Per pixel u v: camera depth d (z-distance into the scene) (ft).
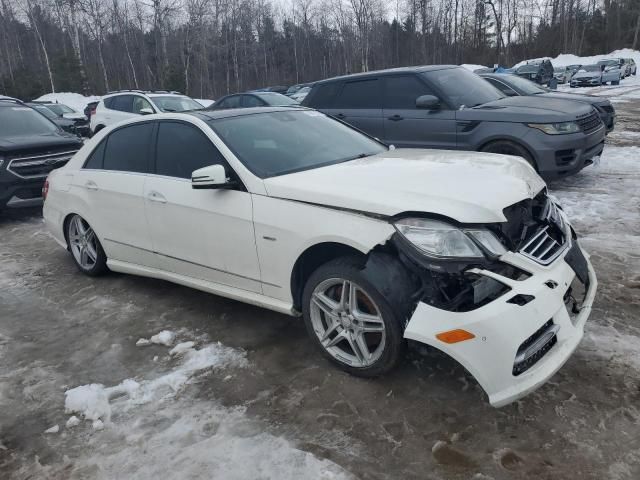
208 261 12.64
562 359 8.73
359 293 10.00
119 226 14.96
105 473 8.43
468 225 8.81
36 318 14.44
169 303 14.70
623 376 9.82
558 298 8.97
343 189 10.23
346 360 10.48
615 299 12.82
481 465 8.04
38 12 160.25
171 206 13.06
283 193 10.93
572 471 7.79
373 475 7.97
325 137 14.15
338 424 9.16
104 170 15.56
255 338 12.35
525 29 222.48
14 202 24.70
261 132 13.35
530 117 21.90
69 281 17.10
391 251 9.61
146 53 172.65
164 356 11.87
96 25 158.61
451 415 9.18
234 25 177.58
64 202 16.94
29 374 11.54
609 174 26.13
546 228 10.03
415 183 10.07
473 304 8.53
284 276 11.05
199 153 12.95
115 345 12.56
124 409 10.00
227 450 8.71
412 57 204.74
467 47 206.08
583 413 8.96
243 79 191.83
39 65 181.06
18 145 24.77
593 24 225.56
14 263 19.36
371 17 191.52
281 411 9.62
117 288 16.12
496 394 8.37
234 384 10.56
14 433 9.59
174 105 44.37
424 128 24.30
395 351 9.46
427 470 8.01
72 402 10.23
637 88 93.50
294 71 221.87
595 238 17.17
